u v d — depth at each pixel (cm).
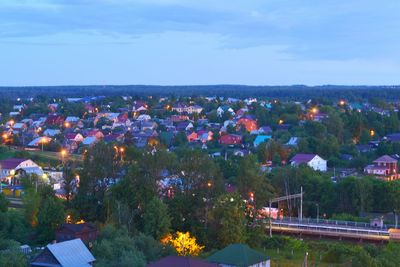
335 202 13162
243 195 10581
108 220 9469
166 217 9475
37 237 9525
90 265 7488
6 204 10362
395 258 8025
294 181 13825
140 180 10569
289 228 11288
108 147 11244
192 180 10550
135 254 7581
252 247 9956
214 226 9788
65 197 11638
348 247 9519
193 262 6588
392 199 12788
